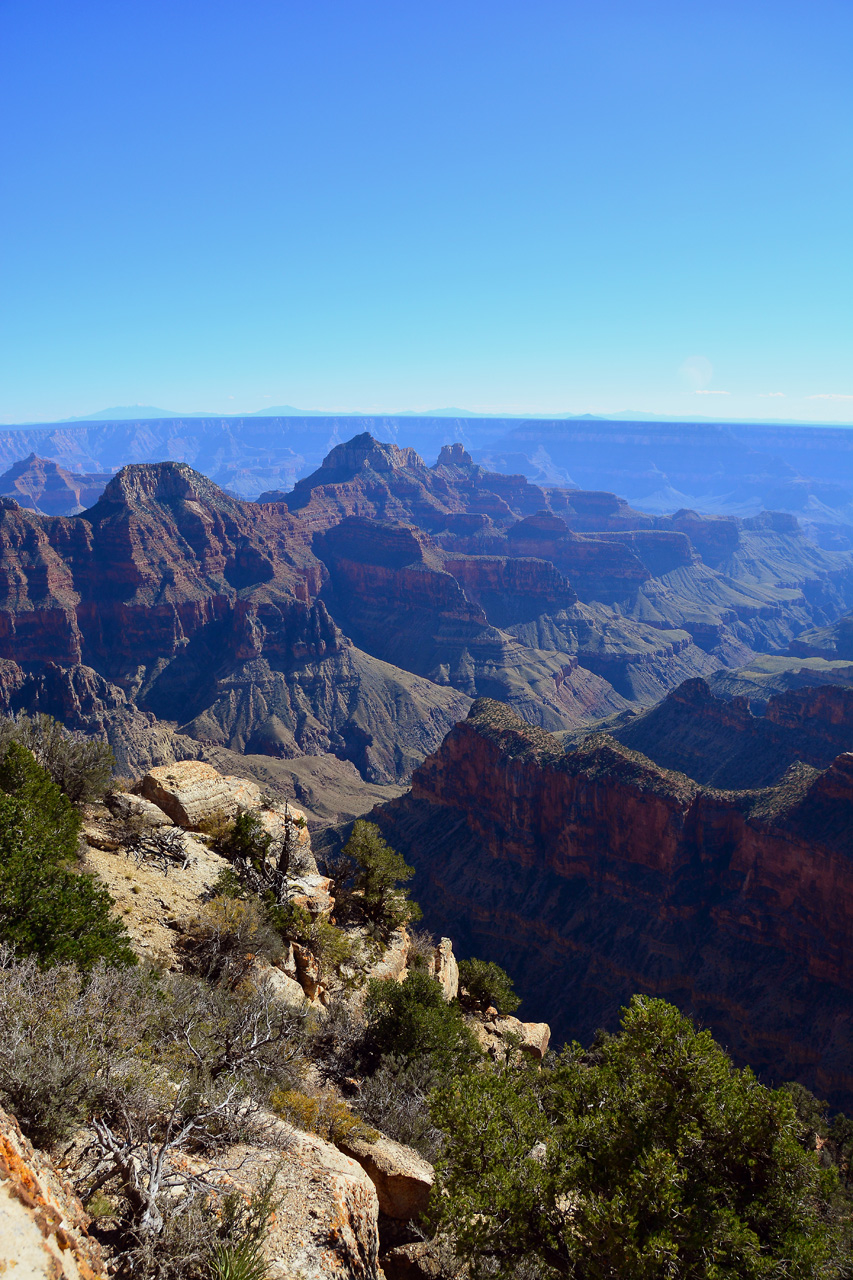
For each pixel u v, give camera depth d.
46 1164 9.50
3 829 18.05
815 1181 13.58
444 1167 14.50
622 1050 16.00
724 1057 15.05
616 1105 14.91
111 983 13.59
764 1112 13.88
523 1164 14.19
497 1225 13.59
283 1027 17.94
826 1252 12.77
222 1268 8.74
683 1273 11.97
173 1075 12.85
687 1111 14.21
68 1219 8.75
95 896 17.73
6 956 13.41
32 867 16.41
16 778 22.58
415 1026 21.91
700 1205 13.02
